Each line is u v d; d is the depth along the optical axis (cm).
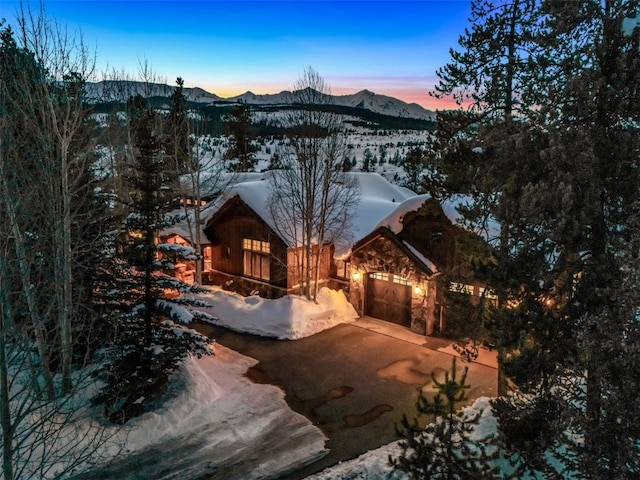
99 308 1382
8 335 924
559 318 777
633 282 614
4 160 1000
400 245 1891
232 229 2412
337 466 1069
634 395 629
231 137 4041
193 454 1121
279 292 2194
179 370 1405
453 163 1130
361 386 1469
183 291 1296
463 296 1226
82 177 1418
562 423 710
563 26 766
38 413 1123
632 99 691
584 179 700
